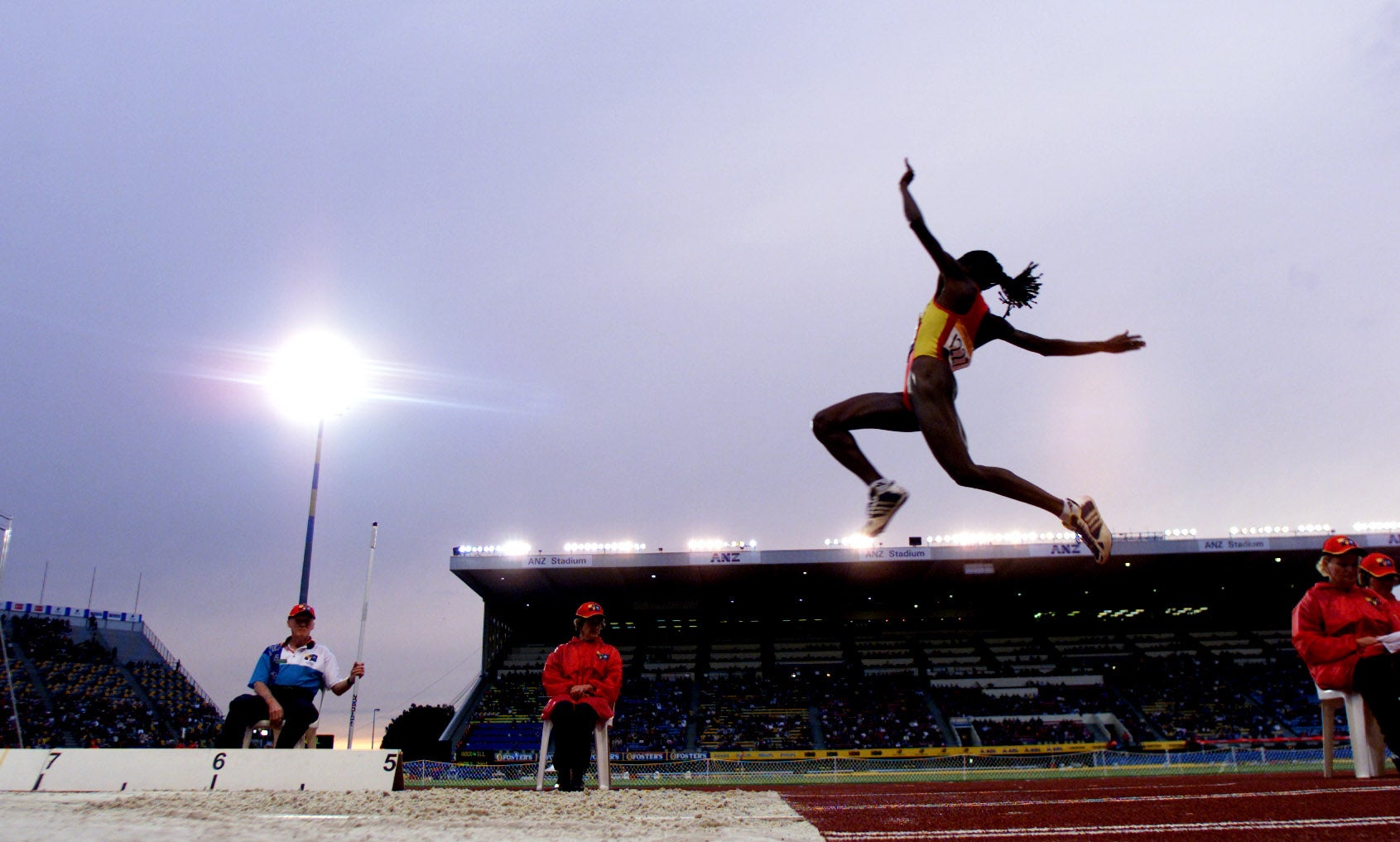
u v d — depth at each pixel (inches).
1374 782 252.4
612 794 236.8
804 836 148.4
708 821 166.7
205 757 268.4
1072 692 1705.2
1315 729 1513.3
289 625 343.6
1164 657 1851.6
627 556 1669.5
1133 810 184.7
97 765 267.1
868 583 1851.6
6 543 700.7
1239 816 167.9
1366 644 259.9
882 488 182.2
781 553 1668.3
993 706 1659.7
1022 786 400.2
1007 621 2062.0
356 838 146.1
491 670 1921.8
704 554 1669.5
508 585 1836.9
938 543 1660.9
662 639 2063.2
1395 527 1608.0
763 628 2076.8
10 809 188.9
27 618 1790.1
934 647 1952.5
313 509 947.3
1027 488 172.2
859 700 1708.9
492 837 146.7
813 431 190.2
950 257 179.5
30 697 1499.8
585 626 330.6
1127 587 1897.1
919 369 176.4
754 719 1652.3
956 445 171.8
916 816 176.1
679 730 1620.3
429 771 1298.0
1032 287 194.5
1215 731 1533.0
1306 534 1610.5
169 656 2018.9
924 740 1545.3
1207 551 1612.9
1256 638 1927.9
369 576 515.2
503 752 1537.9
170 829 154.5
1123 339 199.9
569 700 319.6
